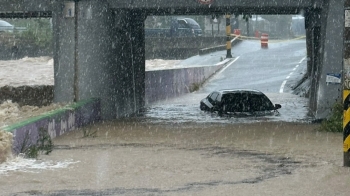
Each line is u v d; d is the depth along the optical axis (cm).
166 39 13700
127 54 6606
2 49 13588
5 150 3028
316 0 5581
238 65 11650
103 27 5753
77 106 5034
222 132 4619
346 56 3095
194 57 13050
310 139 4100
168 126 5153
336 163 2986
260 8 5834
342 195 2245
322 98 5488
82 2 5716
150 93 7681
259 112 5884
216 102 6072
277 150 3506
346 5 3572
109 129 4919
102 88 5766
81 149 3609
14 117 5519
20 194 2289
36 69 11712
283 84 9512
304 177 2594
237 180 2547
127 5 5766
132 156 3262
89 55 5728
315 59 6456
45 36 14100
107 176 2638
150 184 2467
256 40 15900
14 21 15262
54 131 4306
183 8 5766
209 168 2848
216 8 5784
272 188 2370
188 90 9419
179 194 2272
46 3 5803
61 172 2736
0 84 9612
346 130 2870
